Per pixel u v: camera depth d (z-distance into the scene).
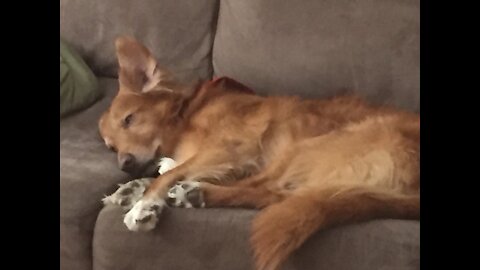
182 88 1.96
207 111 1.87
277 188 1.66
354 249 1.47
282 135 1.78
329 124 1.78
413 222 1.49
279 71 2.14
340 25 2.06
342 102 1.85
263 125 1.79
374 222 1.49
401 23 2.02
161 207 1.55
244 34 2.17
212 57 2.31
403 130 1.68
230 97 1.90
